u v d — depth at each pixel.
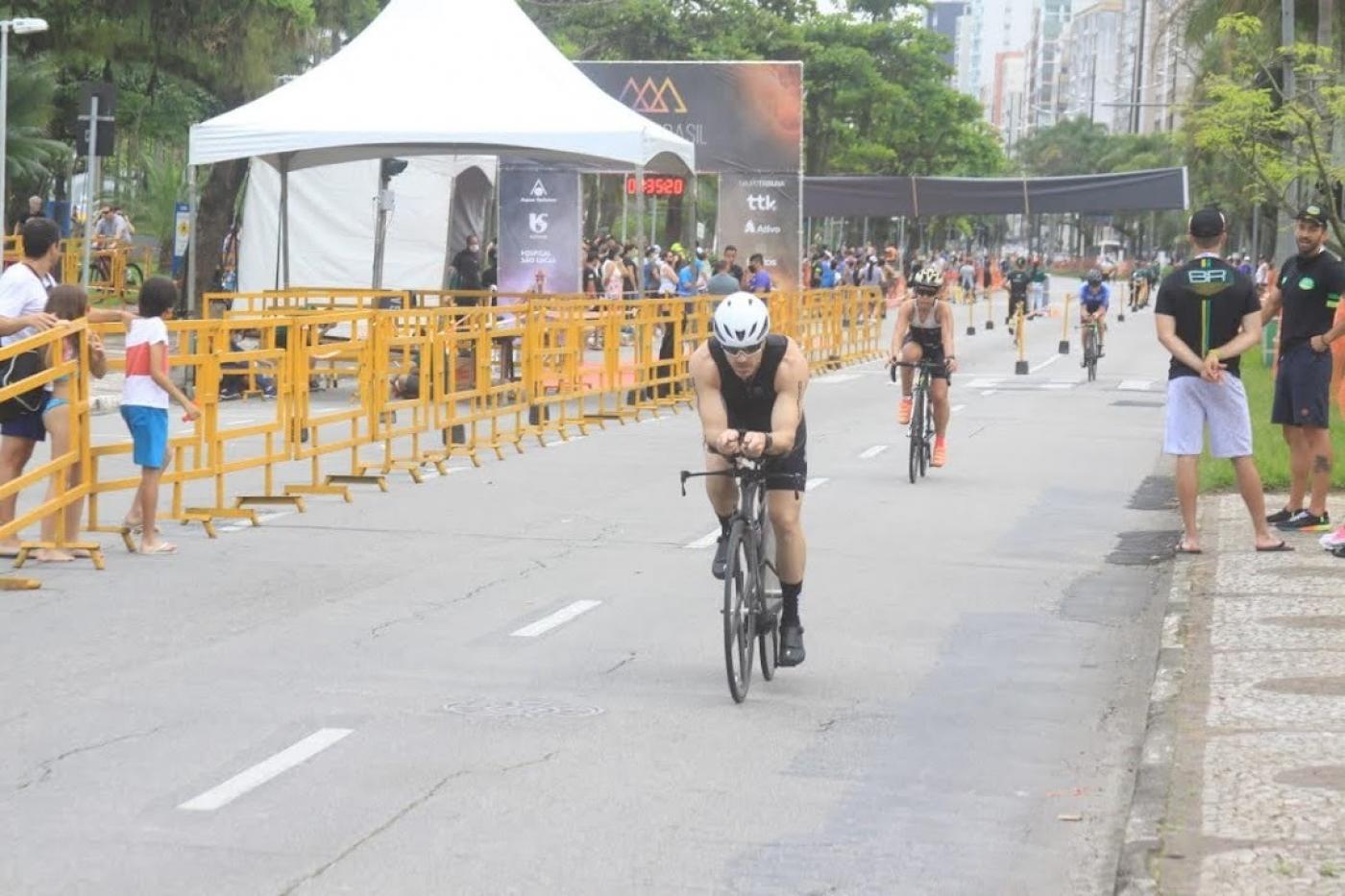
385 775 8.64
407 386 27.08
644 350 29.73
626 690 10.51
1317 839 7.33
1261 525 14.86
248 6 43.25
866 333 47.72
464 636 11.95
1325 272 15.54
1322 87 31.05
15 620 12.29
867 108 96.44
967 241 181.12
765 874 7.31
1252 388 31.94
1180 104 37.97
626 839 7.73
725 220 47.50
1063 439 26.02
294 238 37.00
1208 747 8.86
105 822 7.82
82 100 28.61
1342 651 11.04
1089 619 12.90
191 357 16.64
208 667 10.91
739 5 87.62
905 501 18.97
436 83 28.41
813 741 9.46
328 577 14.12
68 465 14.56
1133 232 186.00
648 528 16.84
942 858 7.57
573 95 28.84
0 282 14.57
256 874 7.17
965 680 11.00
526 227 37.75
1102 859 7.58
